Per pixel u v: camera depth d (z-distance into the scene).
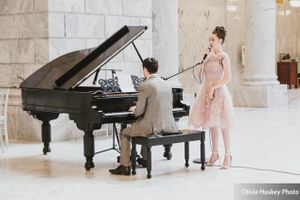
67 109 8.80
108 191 7.48
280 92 18.34
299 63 27.17
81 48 12.02
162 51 14.30
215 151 8.98
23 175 8.51
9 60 12.21
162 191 7.43
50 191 7.53
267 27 18.00
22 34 11.92
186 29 19.59
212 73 8.62
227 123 8.54
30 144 11.27
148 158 8.13
